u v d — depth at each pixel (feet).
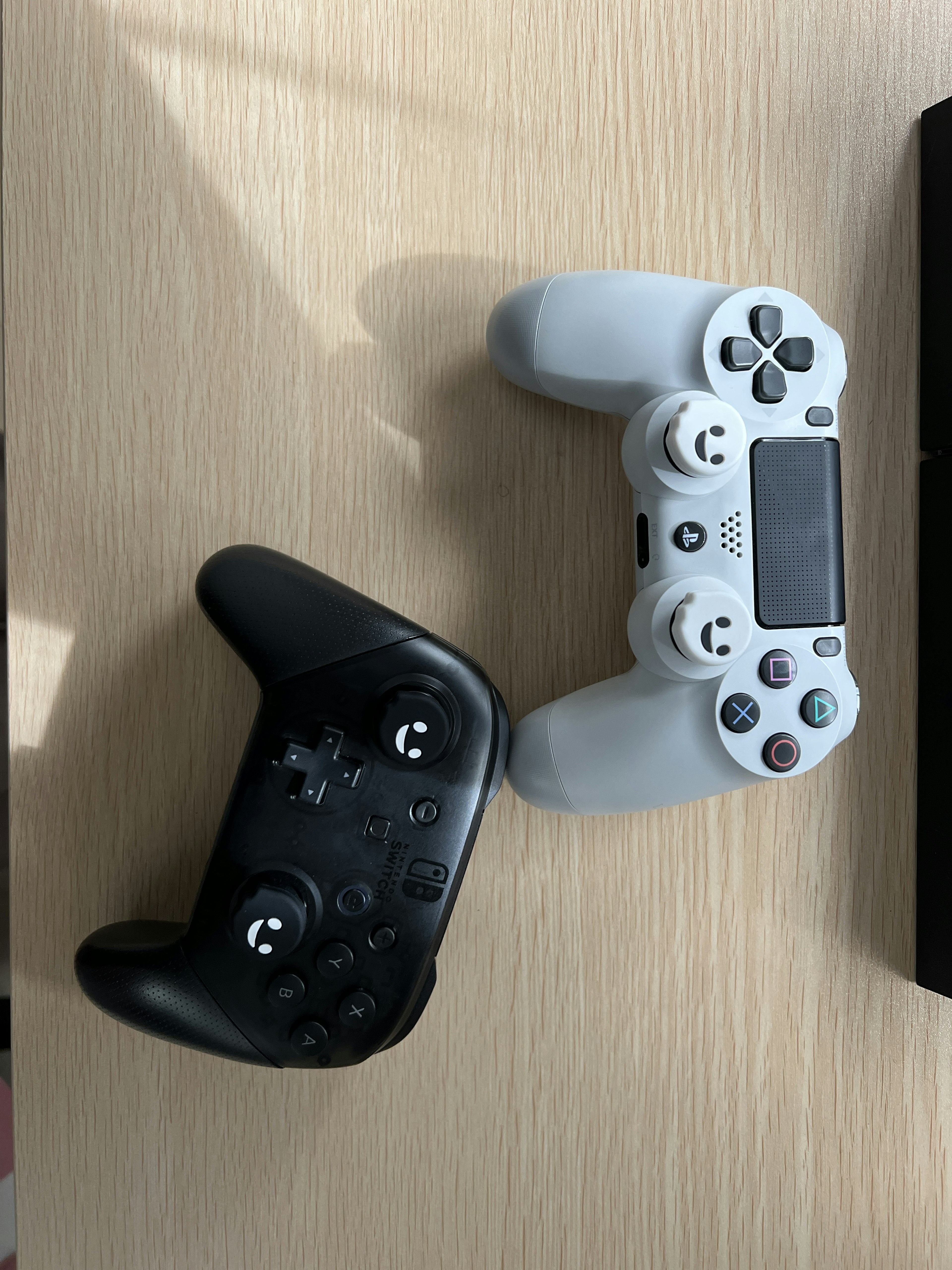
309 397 1.32
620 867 1.40
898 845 1.45
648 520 1.20
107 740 1.30
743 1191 1.42
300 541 1.32
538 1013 1.38
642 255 1.39
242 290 1.31
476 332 1.35
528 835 1.38
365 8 1.33
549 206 1.37
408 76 1.34
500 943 1.38
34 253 1.28
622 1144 1.40
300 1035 1.14
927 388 1.42
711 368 1.14
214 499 1.31
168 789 1.31
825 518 1.19
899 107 1.45
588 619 1.38
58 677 1.29
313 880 1.14
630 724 1.17
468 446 1.35
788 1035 1.43
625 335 1.16
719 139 1.41
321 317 1.32
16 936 1.29
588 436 1.38
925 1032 1.46
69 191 1.28
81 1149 1.32
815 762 1.17
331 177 1.33
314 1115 1.36
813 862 1.44
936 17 1.45
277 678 1.15
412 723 1.13
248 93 1.31
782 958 1.43
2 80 1.27
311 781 1.13
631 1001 1.40
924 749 1.42
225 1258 1.34
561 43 1.37
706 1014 1.42
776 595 1.17
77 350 1.29
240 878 1.13
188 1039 1.15
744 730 1.14
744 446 1.12
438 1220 1.37
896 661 1.44
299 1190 1.35
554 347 1.17
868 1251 1.44
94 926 1.30
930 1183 1.45
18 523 1.28
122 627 1.30
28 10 1.27
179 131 1.30
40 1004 1.30
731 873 1.42
